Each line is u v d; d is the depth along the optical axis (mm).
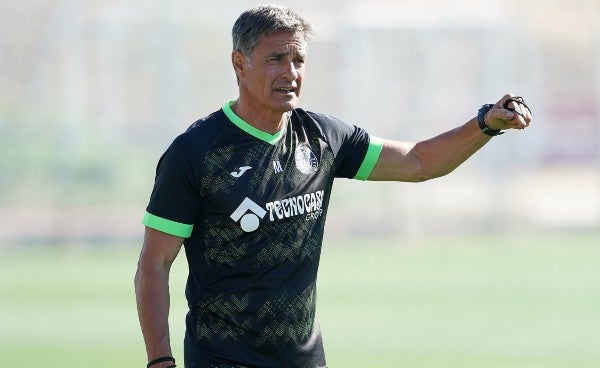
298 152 18297
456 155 19453
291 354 18156
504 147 86500
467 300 55406
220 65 82375
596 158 104125
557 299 55531
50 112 80500
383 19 86250
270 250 17969
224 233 17938
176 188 17875
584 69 101312
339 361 38938
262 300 17953
